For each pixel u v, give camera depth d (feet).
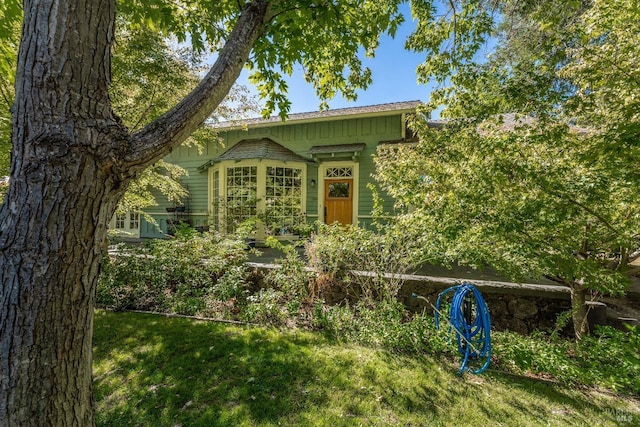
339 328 10.56
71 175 3.38
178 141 4.42
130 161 3.90
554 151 8.61
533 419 6.46
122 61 13.42
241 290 13.09
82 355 3.82
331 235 13.19
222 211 27.99
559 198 7.64
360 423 6.25
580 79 8.59
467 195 8.82
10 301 3.23
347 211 28.07
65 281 3.47
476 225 8.91
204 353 9.01
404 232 11.58
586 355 8.61
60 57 3.34
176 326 10.93
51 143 3.27
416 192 10.69
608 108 8.20
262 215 26.37
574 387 7.72
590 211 7.68
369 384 7.59
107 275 13.76
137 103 15.02
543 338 10.29
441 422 6.32
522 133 8.66
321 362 8.55
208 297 12.96
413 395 7.22
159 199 33.65
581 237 8.91
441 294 10.39
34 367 3.34
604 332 9.13
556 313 11.00
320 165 28.55
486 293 11.81
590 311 10.21
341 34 9.43
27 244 3.25
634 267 9.57
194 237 15.81
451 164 10.14
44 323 3.36
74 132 3.39
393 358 8.89
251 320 11.43
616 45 8.01
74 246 3.49
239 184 28.14
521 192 8.32
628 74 7.70
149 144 4.08
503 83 9.52
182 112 4.46
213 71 5.04
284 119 10.41
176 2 8.21
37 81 3.28
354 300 12.78
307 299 12.80
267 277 13.43
